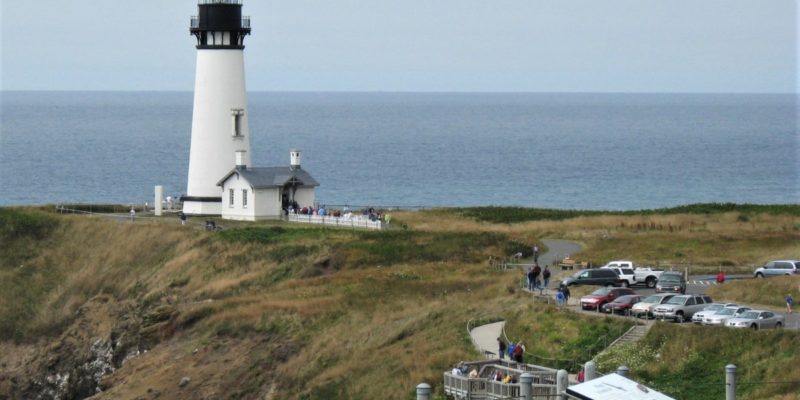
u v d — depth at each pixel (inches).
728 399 5246.1
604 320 7642.7
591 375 5492.1
